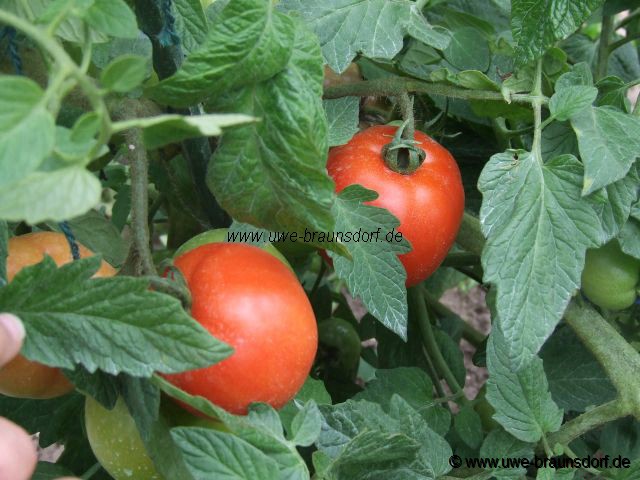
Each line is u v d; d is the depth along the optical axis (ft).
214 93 0.88
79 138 0.64
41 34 0.63
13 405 1.30
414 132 1.22
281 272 0.97
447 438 1.53
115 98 0.99
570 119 1.14
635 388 1.23
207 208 1.29
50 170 0.70
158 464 0.93
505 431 1.25
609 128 1.14
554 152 1.28
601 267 1.28
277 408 0.99
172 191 1.52
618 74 1.82
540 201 1.11
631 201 1.16
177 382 0.92
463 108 1.45
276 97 0.88
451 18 1.49
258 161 0.91
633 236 1.22
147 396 0.88
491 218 1.09
